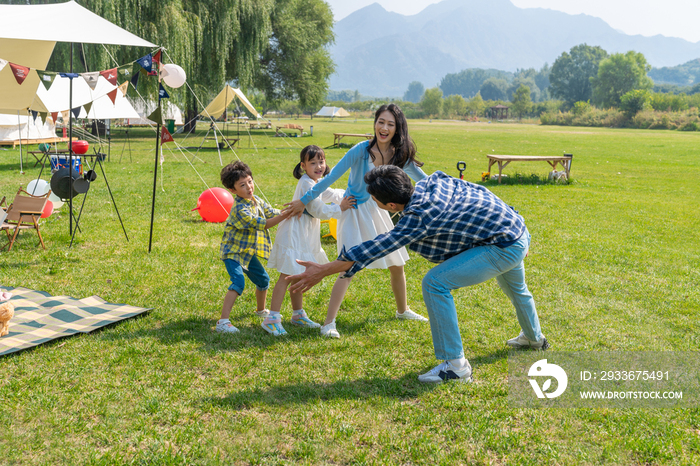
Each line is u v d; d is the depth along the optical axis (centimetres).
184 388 292
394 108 360
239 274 381
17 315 391
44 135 1955
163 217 788
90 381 299
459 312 425
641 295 475
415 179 385
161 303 436
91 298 438
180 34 1986
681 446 241
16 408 269
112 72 577
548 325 401
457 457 235
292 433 252
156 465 225
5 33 498
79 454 232
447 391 293
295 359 334
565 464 230
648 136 3928
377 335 374
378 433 253
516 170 1642
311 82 3662
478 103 10312
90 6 1708
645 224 812
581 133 4366
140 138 2648
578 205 978
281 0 3394
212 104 1953
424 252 303
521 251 291
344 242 370
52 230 679
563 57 12169
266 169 1464
